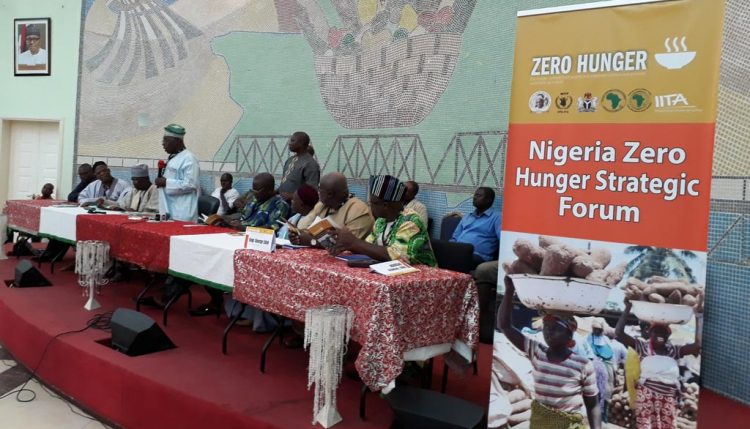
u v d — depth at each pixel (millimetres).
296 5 6844
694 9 1795
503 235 2137
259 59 7246
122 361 3035
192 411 2586
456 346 2684
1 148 9484
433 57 5535
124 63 8555
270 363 3186
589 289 1974
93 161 8852
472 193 5242
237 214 6379
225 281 3221
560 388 2023
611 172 1932
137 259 4051
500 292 2145
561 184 2025
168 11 8109
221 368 3037
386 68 5953
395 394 2432
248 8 7348
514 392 2109
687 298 1809
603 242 1950
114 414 2951
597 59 1952
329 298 2547
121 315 3309
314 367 2359
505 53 4996
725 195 3275
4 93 9508
